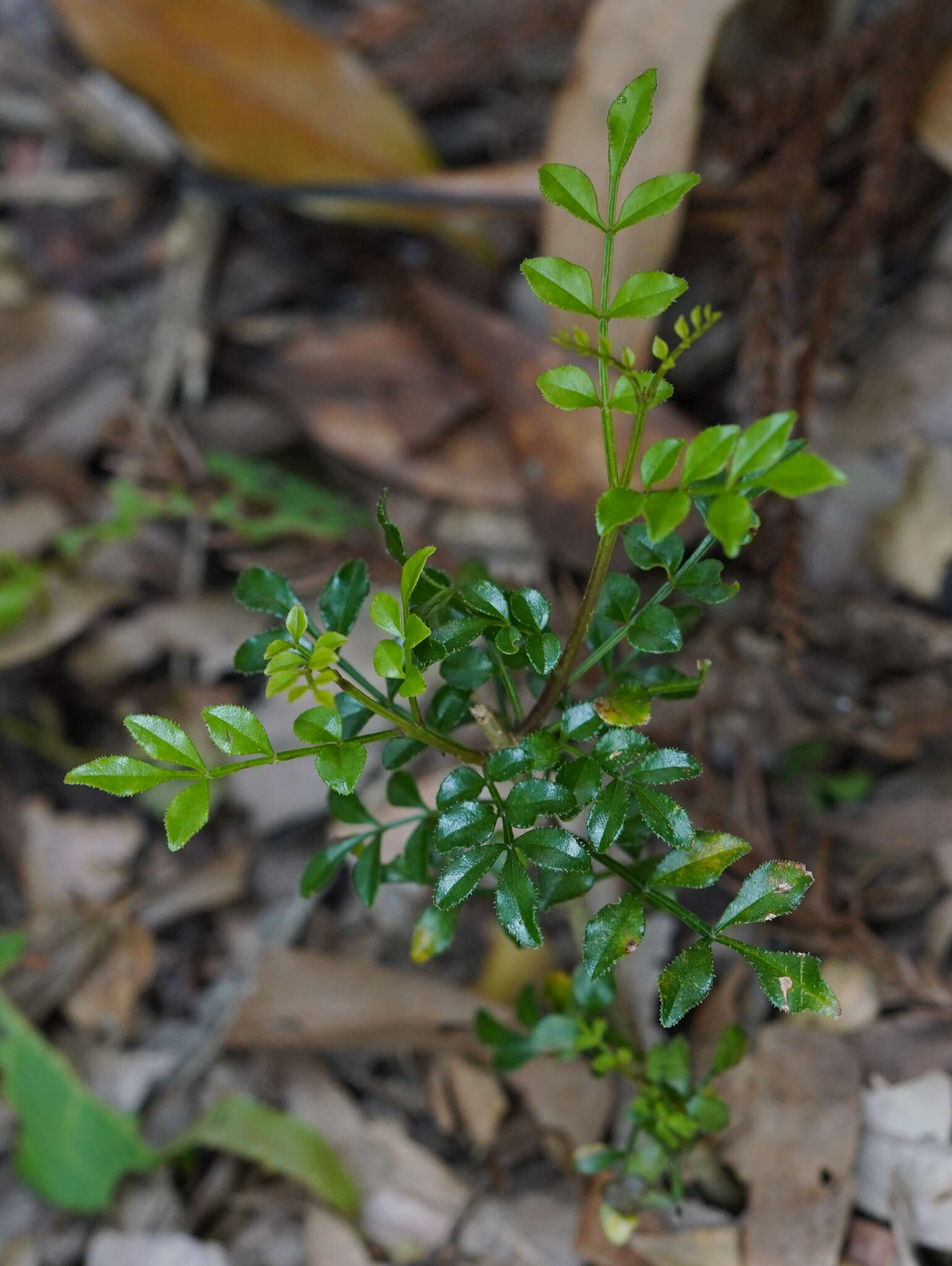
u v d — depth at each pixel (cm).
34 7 108
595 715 49
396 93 98
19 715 90
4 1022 76
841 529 81
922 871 74
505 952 76
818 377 84
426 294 92
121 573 92
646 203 44
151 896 84
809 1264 62
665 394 44
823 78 77
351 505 90
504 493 86
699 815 72
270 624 88
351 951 80
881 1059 66
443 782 48
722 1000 69
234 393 97
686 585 49
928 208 83
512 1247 67
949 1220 63
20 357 98
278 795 84
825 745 77
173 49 93
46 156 107
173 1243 69
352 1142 73
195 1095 76
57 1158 72
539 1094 69
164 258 103
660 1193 61
